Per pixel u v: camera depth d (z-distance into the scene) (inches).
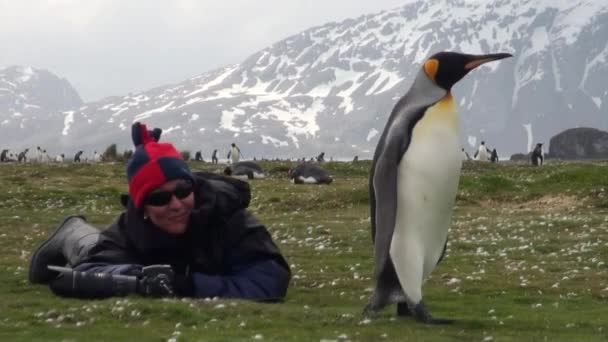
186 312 382.3
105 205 1147.3
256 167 1898.4
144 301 403.5
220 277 442.0
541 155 2378.2
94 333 344.8
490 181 1218.6
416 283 401.1
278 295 450.0
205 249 449.1
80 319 374.6
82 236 490.3
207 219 443.5
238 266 452.1
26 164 2181.3
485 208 1103.0
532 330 374.0
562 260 645.3
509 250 702.5
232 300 416.8
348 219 987.9
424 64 422.0
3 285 503.8
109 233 467.5
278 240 779.4
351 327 367.9
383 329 362.9
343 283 522.6
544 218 932.0
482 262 634.8
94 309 390.0
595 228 820.6
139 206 442.0
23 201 1147.3
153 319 373.7
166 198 433.7
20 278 527.5
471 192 1190.3
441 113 412.5
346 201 1167.0
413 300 397.4
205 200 448.1
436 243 418.9
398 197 407.8
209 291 431.5
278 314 389.7
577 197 1128.8
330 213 1077.8
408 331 359.9
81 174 1727.4
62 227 517.0
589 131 5492.1
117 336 338.6
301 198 1205.7
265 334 345.1
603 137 5438.0
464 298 479.2
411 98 422.0
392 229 400.8
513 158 5442.9
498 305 455.2
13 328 358.6
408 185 406.3
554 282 534.0
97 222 909.2
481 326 380.5
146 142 446.9
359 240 769.6
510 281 538.3
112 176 1701.5
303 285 518.0
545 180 1223.5
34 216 961.5
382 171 407.8
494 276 561.9
